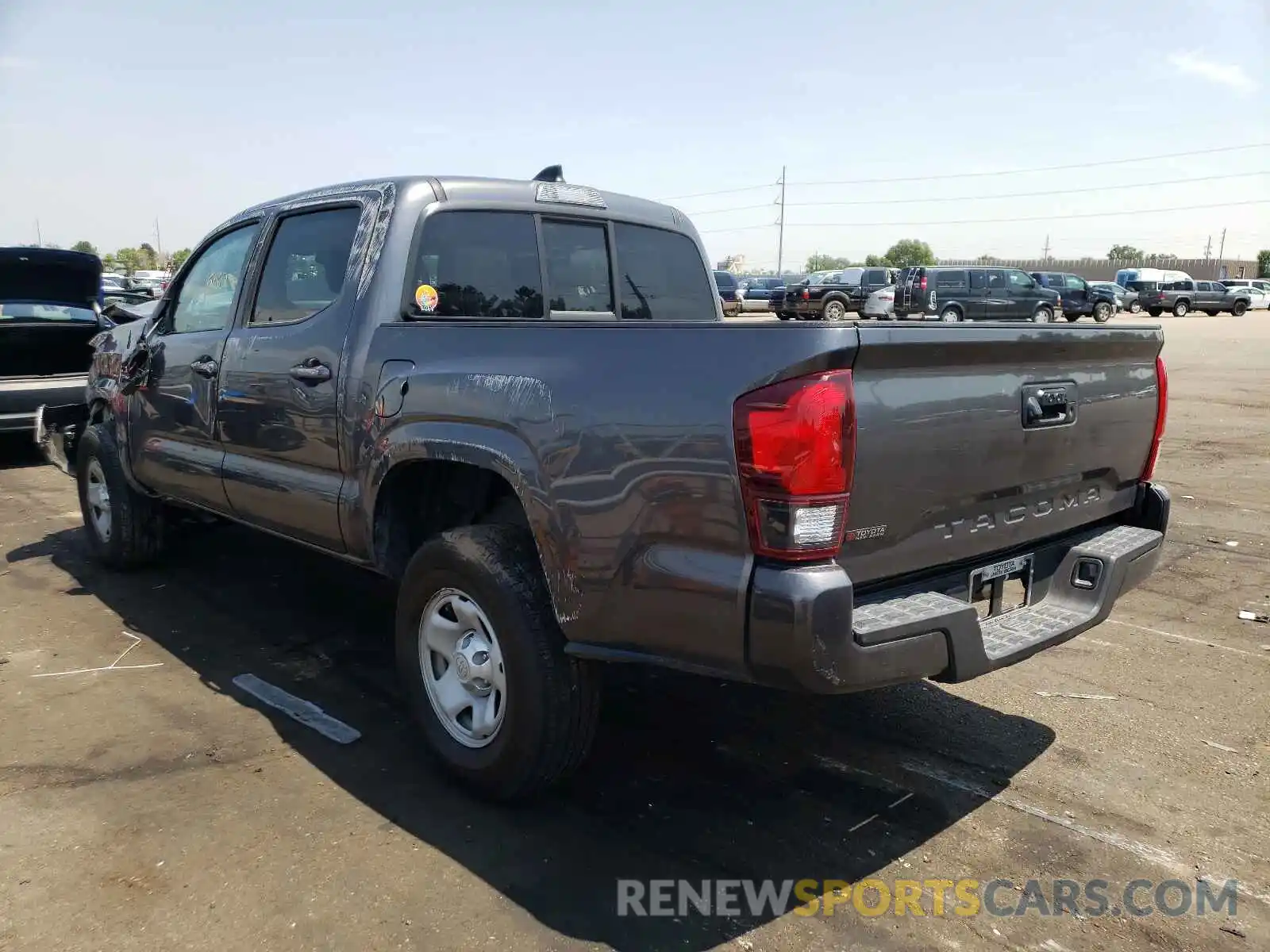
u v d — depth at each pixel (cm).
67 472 641
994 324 284
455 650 329
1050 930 263
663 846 301
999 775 347
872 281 3338
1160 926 265
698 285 522
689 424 256
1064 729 385
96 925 259
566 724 300
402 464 341
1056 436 314
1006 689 425
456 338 326
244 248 454
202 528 631
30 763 348
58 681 423
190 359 464
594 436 275
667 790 335
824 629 240
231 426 431
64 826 307
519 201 422
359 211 387
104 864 287
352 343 363
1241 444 1042
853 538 256
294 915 264
